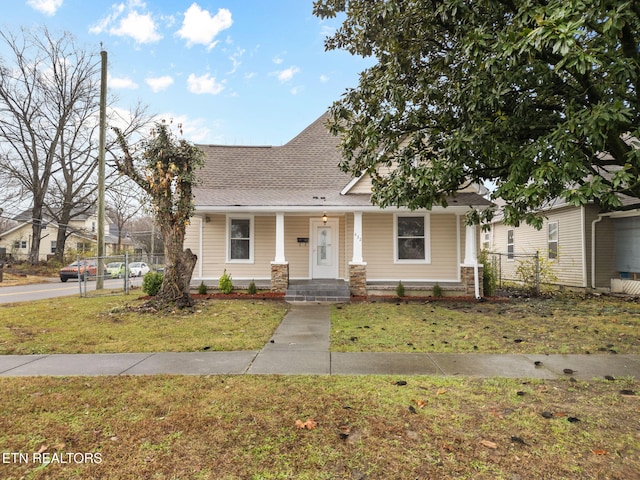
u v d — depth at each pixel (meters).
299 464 2.51
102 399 3.57
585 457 2.59
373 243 12.01
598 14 3.50
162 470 2.45
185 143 8.95
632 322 7.38
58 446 2.72
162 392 3.74
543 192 3.95
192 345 5.71
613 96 4.23
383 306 9.50
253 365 4.71
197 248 12.49
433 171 5.20
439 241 11.96
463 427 3.00
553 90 4.76
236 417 3.17
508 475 2.39
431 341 5.95
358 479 2.35
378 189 6.64
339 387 3.88
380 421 3.10
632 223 12.06
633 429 2.98
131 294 12.09
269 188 12.73
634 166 3.99
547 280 13.53
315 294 10.47
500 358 5.02
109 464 2.51
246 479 2.35
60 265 27.11
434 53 6.25
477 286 10.61
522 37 3.88
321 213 11.98
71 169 28.97
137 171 8.97
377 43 6.31
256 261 12.54
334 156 13.88
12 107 26.28
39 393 3.73
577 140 4.10
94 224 47.62
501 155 4.85
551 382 4.07
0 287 17.58
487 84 4.80
